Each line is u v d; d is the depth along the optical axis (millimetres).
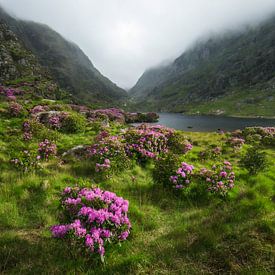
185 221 8656
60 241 6508
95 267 5910
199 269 5684
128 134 16047
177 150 16703
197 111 175125
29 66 91812
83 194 7535
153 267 5887
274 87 173875
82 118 27453
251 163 14188
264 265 5547
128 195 10320
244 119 98750
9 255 6125
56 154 15094
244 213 8227
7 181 10359
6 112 25656
